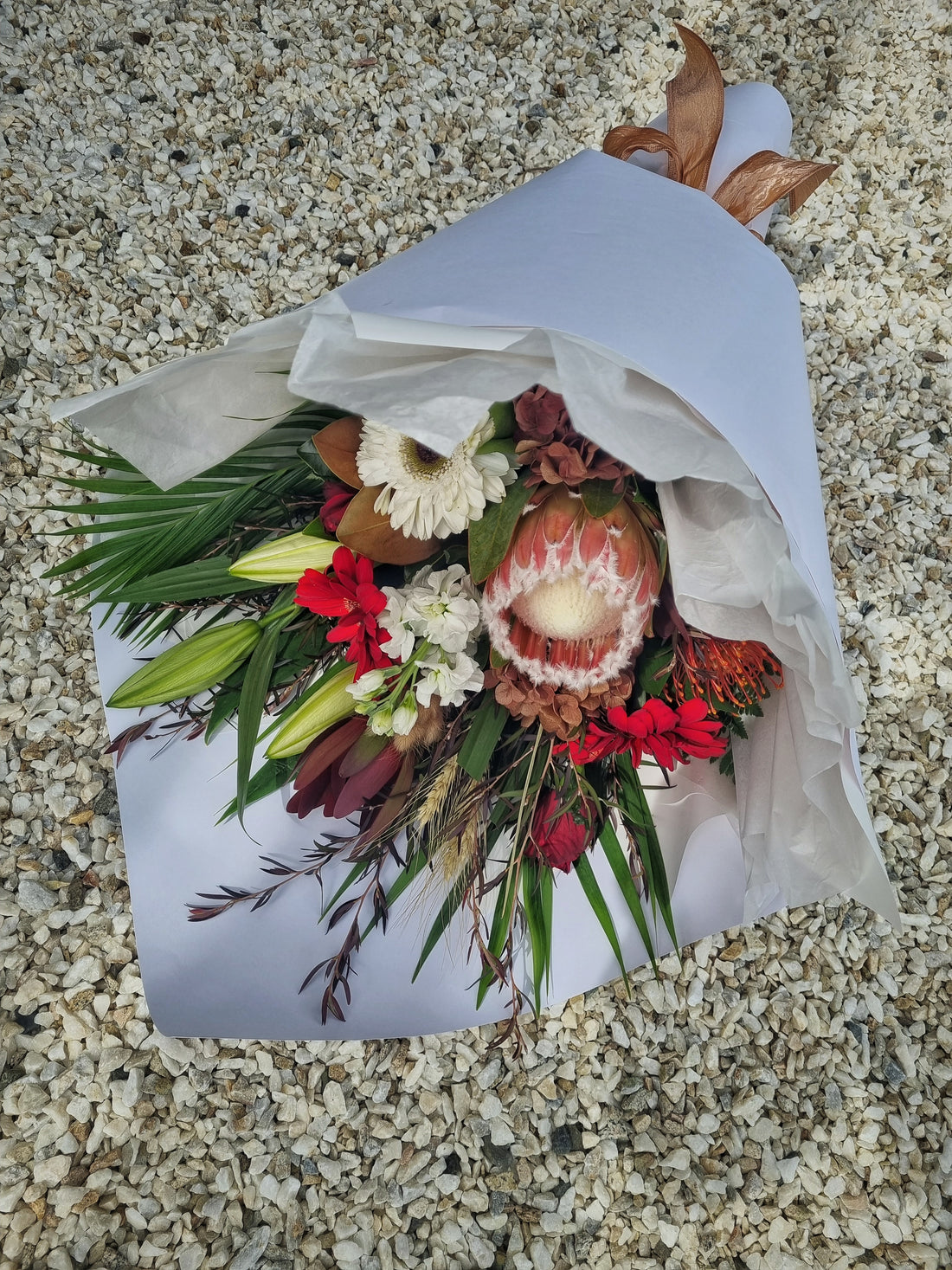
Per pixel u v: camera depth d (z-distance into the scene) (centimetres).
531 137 129
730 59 133
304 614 71
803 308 121
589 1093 89
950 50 136
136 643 84
